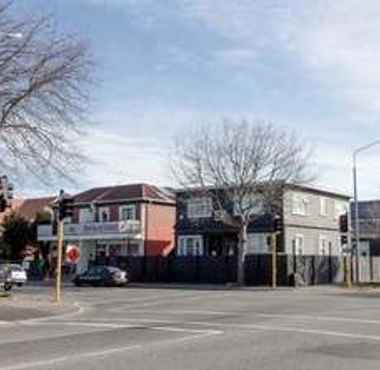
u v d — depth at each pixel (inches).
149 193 2851.9
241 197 2137.1
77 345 639.1
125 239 2822.3
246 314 997.2
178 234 2677.2
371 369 509.0
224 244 2578.7
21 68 1125.1
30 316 1005.2
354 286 2004.2
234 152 2153.1
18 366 509.7
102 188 3034.0
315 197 2600.9
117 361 537.0
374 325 823.7
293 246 2455.7
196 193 2313.0
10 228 3080.7
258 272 2164.1
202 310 1091.9
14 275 2069.4
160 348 614.5
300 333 736.3
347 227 2065.7
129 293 1676.9
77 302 1327.5
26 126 1152.8
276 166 2158.0
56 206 1417.3
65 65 1162.6
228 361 539.8
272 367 513.7
